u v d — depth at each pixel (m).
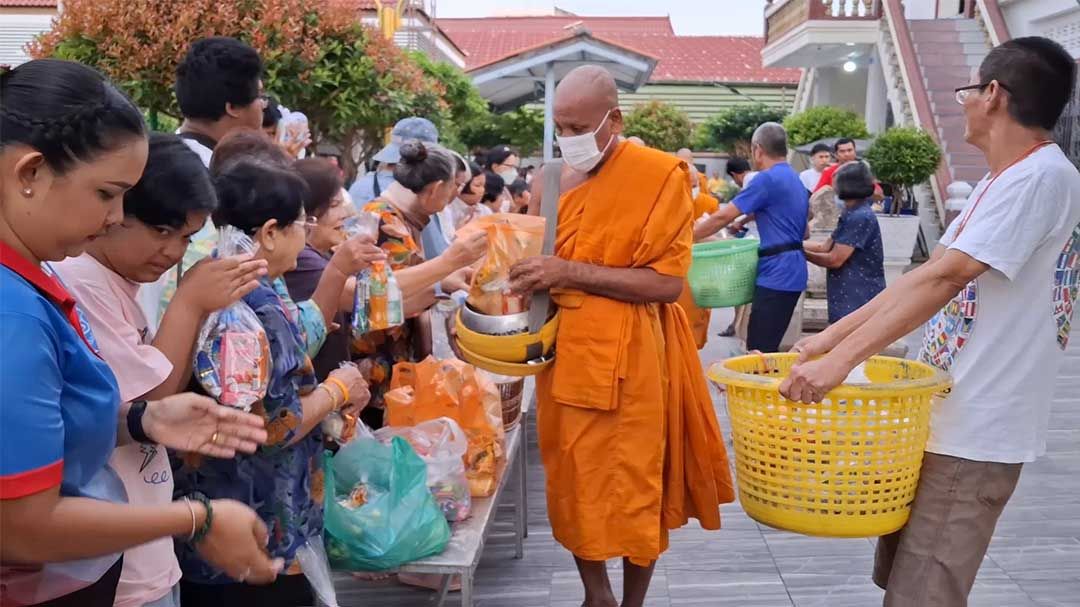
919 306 2.11
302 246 2.09
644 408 2.73
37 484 1.17
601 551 2.76
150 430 1.52
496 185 6.66
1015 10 12.92
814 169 9.41
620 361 2.69
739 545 3.83
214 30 5.29
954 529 2.24
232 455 1.56
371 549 2.40
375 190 4.36
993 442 2.19
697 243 5.67
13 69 1.26
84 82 1.25
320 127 6.31
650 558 2.76
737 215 5.42
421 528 2.47
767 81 24.30
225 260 1.72
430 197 3.35
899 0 13.66
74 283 1.59
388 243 3.16
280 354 1.98
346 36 5.89
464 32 27.75
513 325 2.72
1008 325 2.17
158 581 1.72
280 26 5.48
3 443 1.15
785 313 5.46
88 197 1.26
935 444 2.25
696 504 2.95
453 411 2.97
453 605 3.27
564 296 2.75
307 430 2.12
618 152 2.73
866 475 2.16
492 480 2.97
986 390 2.19
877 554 2.65
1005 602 3.25
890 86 13.95
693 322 5.53
